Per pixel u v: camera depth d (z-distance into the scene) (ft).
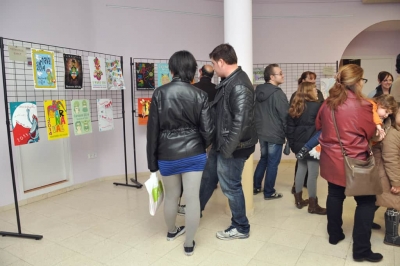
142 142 14.96
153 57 14.71
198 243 7.91
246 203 9.53
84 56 12.86
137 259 7.21
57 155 12.33
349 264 6.81
